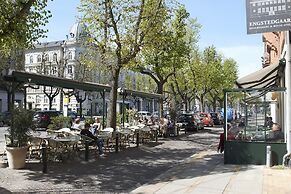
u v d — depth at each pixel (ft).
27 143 39.88
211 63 156.97
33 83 45.68
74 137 45.34
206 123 134.92
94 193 29.27
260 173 34.91
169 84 124.77
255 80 44.75
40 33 43.80
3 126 121.80
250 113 42.14
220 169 38.01
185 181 32.78
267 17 34.06
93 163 43.50
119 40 64.90
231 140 41.29
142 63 86.22
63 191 29.43
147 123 84.79
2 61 127.75
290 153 37.37
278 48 65.62
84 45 70.79
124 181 34.27
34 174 35.53
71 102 224.53
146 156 51.08
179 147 63.21
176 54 85.56
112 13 64.03
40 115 96.07
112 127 64.49
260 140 40.40
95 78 166.91
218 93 199.00
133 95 79.71
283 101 41.88
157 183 32.83
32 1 38.22
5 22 37.17
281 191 27.40
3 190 28.55
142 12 65.62
